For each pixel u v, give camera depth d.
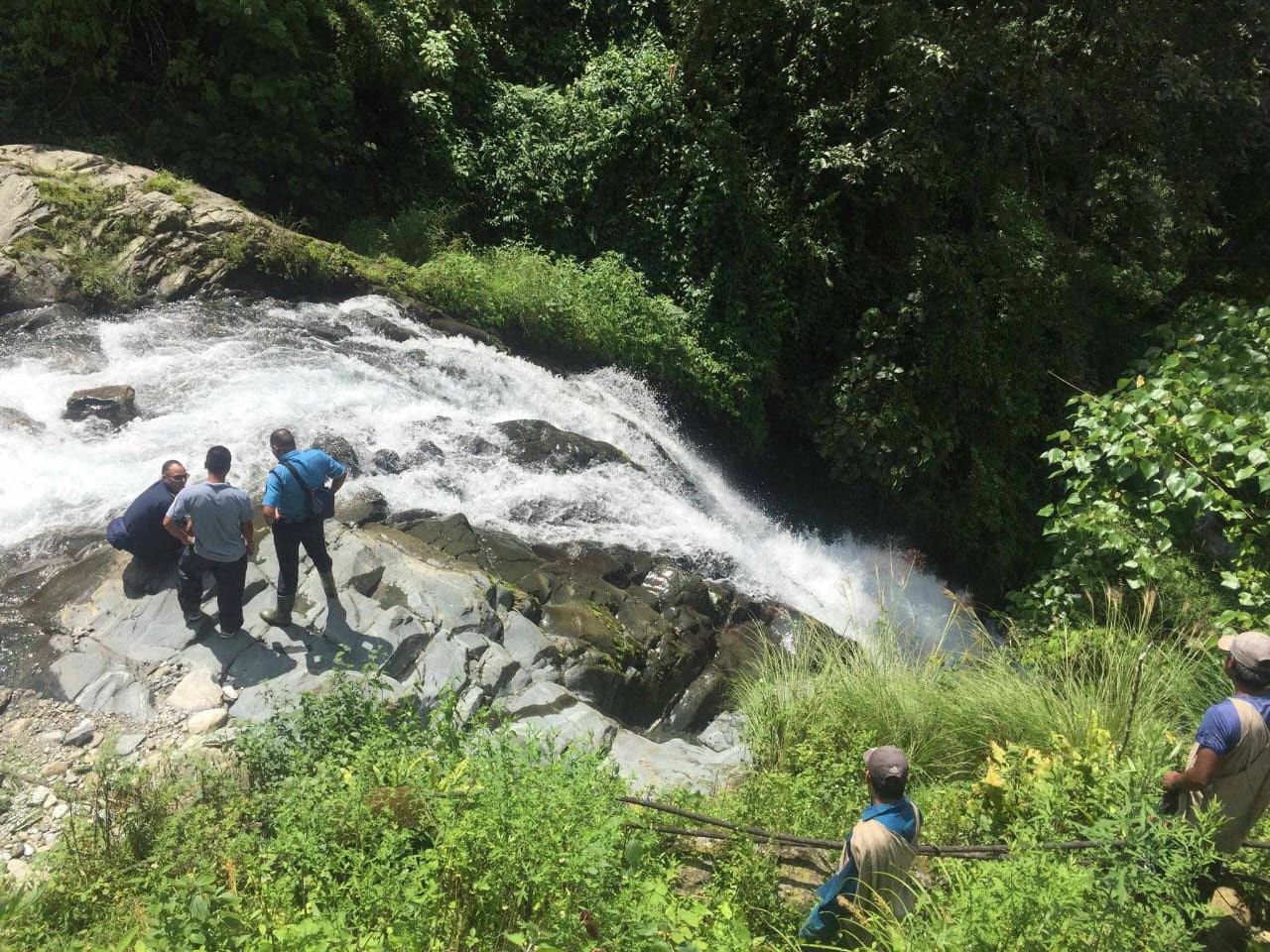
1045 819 4.06
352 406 10.32
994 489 16.00
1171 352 8.94
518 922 3.46
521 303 13.43
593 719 6.93
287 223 14.41
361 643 6.94
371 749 4.86
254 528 7.99
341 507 8.72
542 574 8.80
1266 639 3.90
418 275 13.27
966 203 17.42
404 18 15.73
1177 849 3.66
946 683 6.40
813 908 4.13
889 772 3.80
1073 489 8.54
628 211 16.16
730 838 4.59
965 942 3.31
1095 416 7.64
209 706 6.34
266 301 11.91
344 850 3.80
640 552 10.12
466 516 9.45
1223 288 17.95
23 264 10.80
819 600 11.70
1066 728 5.61
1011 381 16.53
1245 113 14.38
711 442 15.30
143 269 11.48
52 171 11.90
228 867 3.91
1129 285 18.67
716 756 6.83
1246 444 6.74
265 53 14.38
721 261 15.95
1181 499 6.84
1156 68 13.74
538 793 3.93
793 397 16.67
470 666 7.10
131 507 7.14
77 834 4.84
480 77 16.53
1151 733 5.23
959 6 15.02
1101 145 16.19
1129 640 6.30
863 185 16.61
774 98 16.88
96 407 9.12
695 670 8.77
